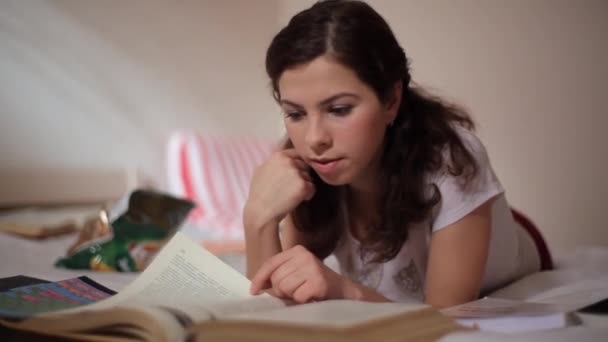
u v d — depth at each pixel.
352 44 0.78
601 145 1.93
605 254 1.47
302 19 0.81
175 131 2.85
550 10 2.10
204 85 2.96
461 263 0.90
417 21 2.56
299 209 1.04
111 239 1.33
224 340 0.52
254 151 2.85
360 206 1.04
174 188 2.58
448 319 0.61
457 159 0.91
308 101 0.80
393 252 0.98
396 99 0.89
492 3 2.29
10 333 0.70
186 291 0.78
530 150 2.19
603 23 1.92
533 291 1.06
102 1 2.61
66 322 0.62
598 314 0.78
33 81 2.42
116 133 2.65
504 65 2.26
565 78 2.05
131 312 0.59
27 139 2.41
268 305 0.70
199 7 2.93
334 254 1.11
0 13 2.34
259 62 3.18
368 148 0.82
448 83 2.44
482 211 0.92
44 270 1.27
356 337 0.48
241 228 2.24
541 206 2.18
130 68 2.70
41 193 2.42
